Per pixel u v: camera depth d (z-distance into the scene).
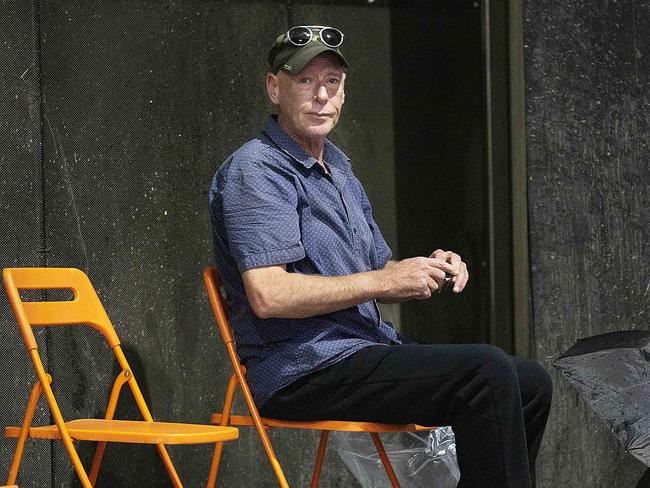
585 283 5.04
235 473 4.61
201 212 4.53
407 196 5.05
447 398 3.13
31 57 4.07
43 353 4.05
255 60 4.67
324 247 3.45
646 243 5.19
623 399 3.07
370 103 4.98
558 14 5.01
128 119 4.34
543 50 4.98
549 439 4.92
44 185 4.10
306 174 3.50
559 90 5.01
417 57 5.07
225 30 4.60
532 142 4.96
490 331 5.14
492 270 5.12
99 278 4.24
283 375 3.32
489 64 5.07
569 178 5.02
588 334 5.03
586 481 4.99
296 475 4.73
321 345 3.31
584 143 5.05
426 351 3.19
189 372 4.48
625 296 5.13
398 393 3.18
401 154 5.04
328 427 3.30
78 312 3.55
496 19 5.04
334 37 3.52
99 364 4.21
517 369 3.34
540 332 4.94
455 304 5.14
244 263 3.27
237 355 3.52
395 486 3.46
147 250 4.38
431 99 5.09
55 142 4.14
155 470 4.40
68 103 4.18
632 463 5.07
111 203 4.28
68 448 3.11
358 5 4.95
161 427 3.21
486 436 3.06
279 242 3.29
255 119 4.67
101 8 4.28
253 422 3.38
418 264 3.34
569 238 5.01
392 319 5.03
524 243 4.99
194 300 4.50
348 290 3.26
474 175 5.17
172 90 4.46
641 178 5.18
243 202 3.32
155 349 4.38
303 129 3.51
